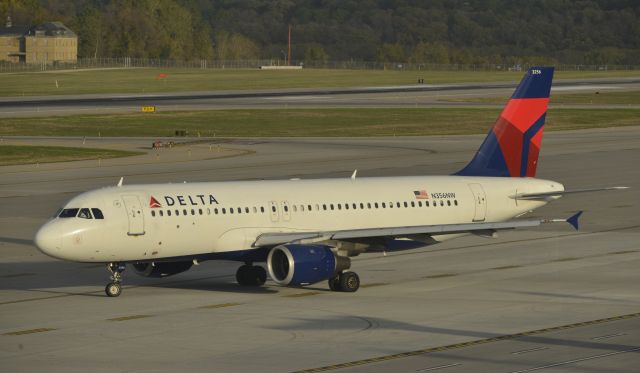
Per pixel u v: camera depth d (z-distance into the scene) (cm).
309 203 15525
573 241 19975
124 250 14162
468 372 10238
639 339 11706
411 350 11225
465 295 14662
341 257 14762
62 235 13788
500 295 14638
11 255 18775
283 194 15438
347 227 15750
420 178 16950
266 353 11119
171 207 14450
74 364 10675
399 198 16288
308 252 14275
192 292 15100
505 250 18950
